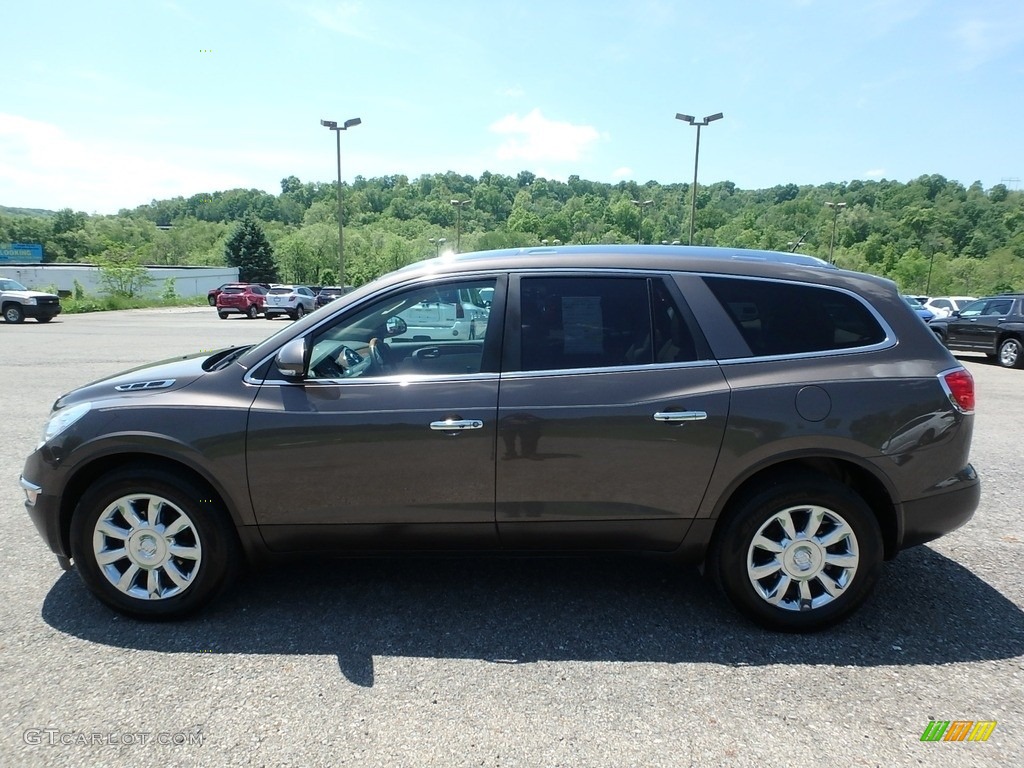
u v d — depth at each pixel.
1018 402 9.84
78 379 10.66
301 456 3.13
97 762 2.31
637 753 2.37
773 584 3.22
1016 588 3.67
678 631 3.22
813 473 3.17
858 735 2.47
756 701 2.67
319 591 3.63
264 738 2.44
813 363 3.16
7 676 2.81
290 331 3.31
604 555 3.31
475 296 3.29
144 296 46.31
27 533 4.38
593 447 3.10
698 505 3.16
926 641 3.13
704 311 3.22
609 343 3.20
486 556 3.32
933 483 3.17
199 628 3.23
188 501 3.18
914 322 3.29
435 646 3.08
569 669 2.90
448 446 3.10
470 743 2.42
